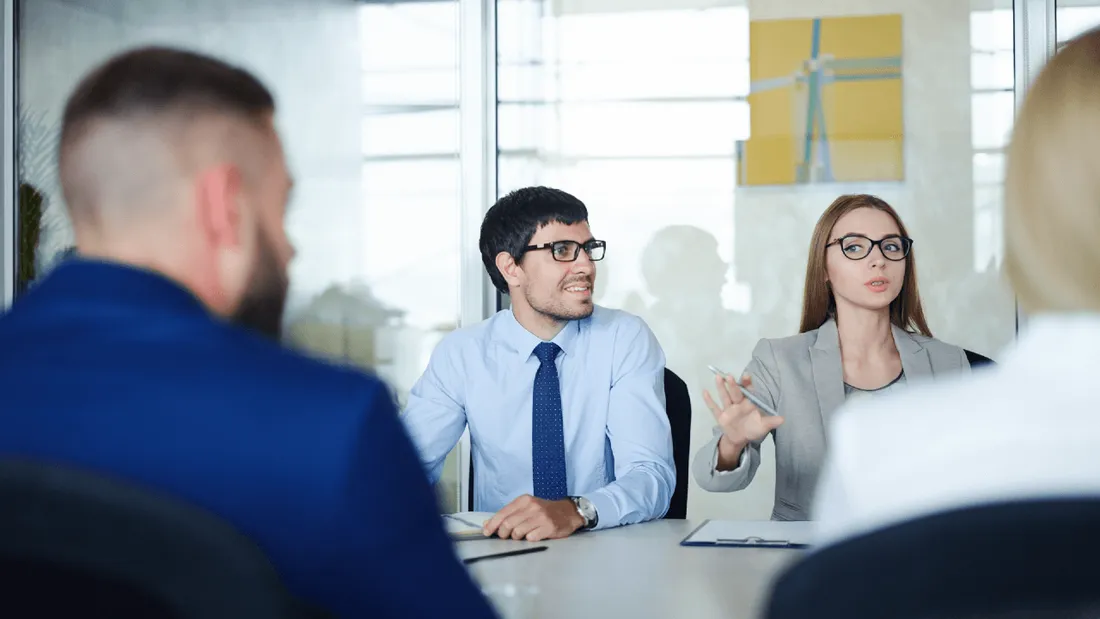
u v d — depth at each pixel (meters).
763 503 3.45
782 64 3.50
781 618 0.58
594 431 2.38
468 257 3.61
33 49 3.78
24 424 0.71
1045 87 0.73
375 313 3.64
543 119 3.62
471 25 3.59
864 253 2.57
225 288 0.84
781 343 2.66
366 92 3.64
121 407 0.71
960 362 2.58
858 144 3.46
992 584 0.53
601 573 1.46
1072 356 0.66
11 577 0.59
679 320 3.56
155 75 0.82
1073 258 0.68
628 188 3.59
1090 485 0.62
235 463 0.70
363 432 0.72
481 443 2.45
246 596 0.58
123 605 0.59
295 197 0.94
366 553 0.71
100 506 0.58
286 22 3.66
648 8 3.57
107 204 0.81
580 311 2.38
